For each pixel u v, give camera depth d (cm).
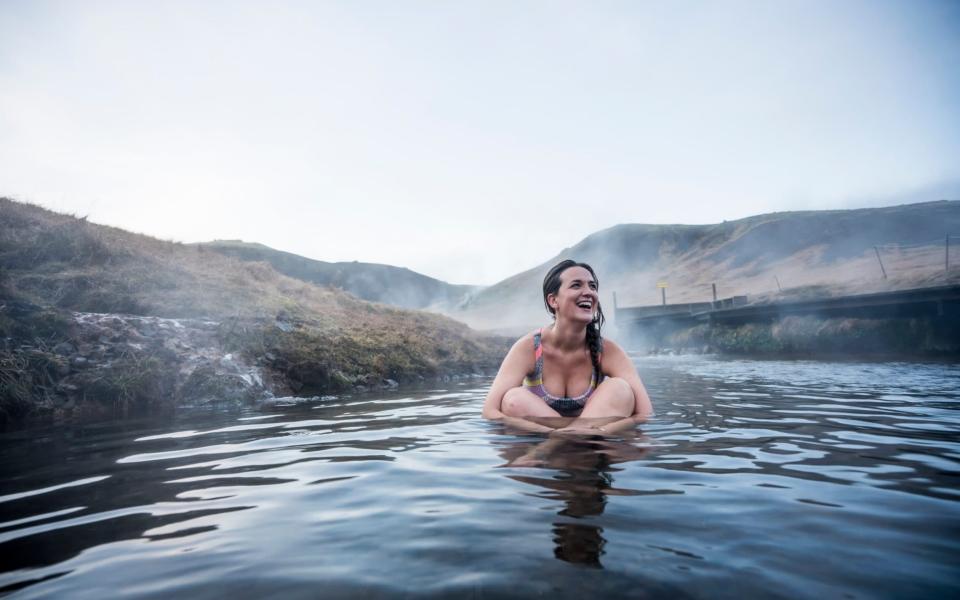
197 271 1045
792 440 241
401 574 103
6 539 129
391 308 1631
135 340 614
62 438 312
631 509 141
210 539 126
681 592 92
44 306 608
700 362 1432
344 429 318
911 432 263
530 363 351
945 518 131
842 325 1864
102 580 103
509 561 108
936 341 1570
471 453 222
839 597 89
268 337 757
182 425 359
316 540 124
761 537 119
